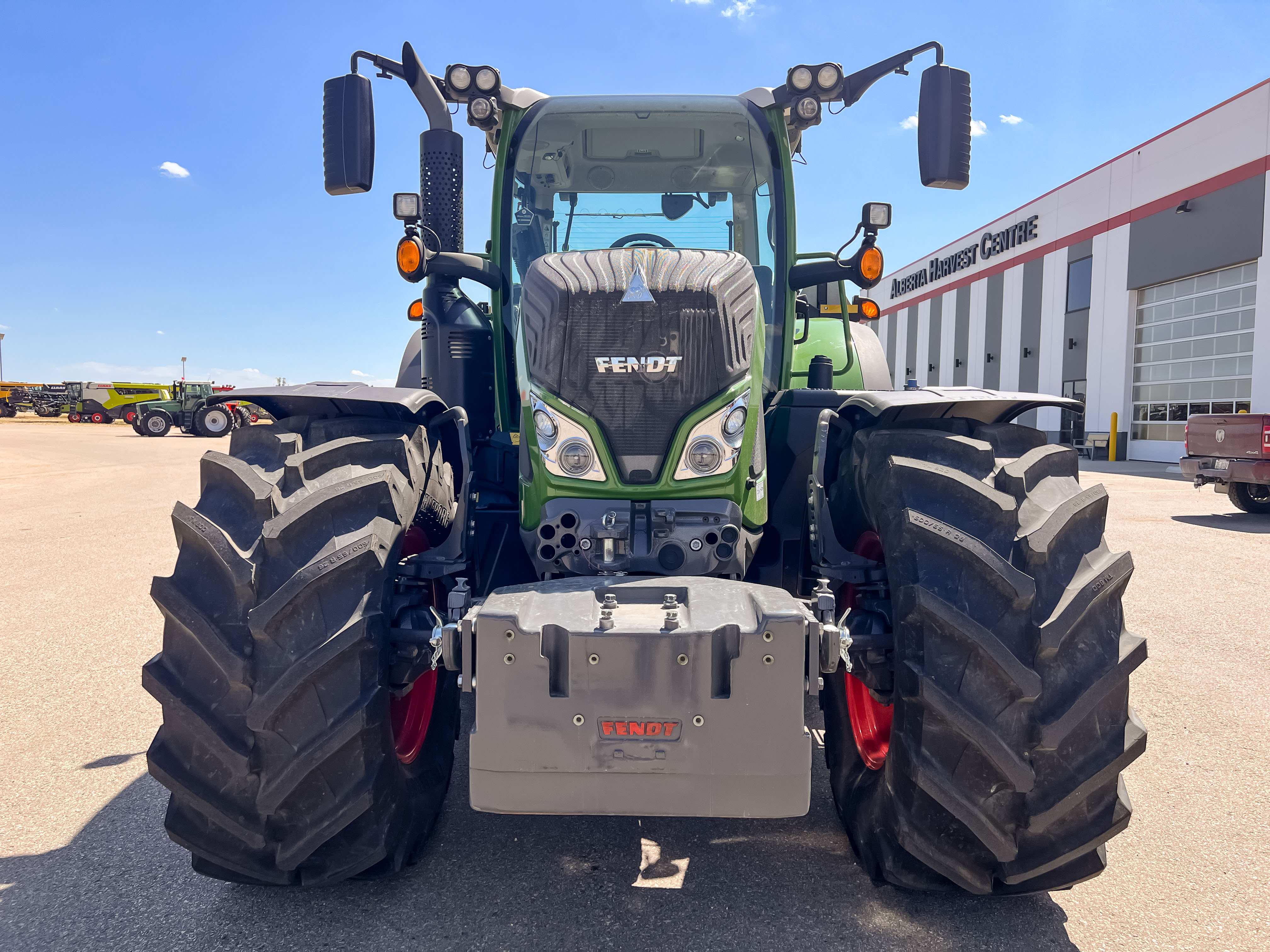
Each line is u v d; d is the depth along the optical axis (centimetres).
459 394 305
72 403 4797
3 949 193
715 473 221
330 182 267
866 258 298
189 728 184
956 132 263
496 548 278
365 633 186
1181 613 518
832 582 261
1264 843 245
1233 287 1886
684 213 324
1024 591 181
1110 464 1956
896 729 197
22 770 296
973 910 209
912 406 220
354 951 191
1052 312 2514
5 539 806
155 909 209
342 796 190
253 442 215
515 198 319
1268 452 919
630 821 256
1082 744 188
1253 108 1798
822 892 216
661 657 174
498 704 176
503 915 205
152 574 645
